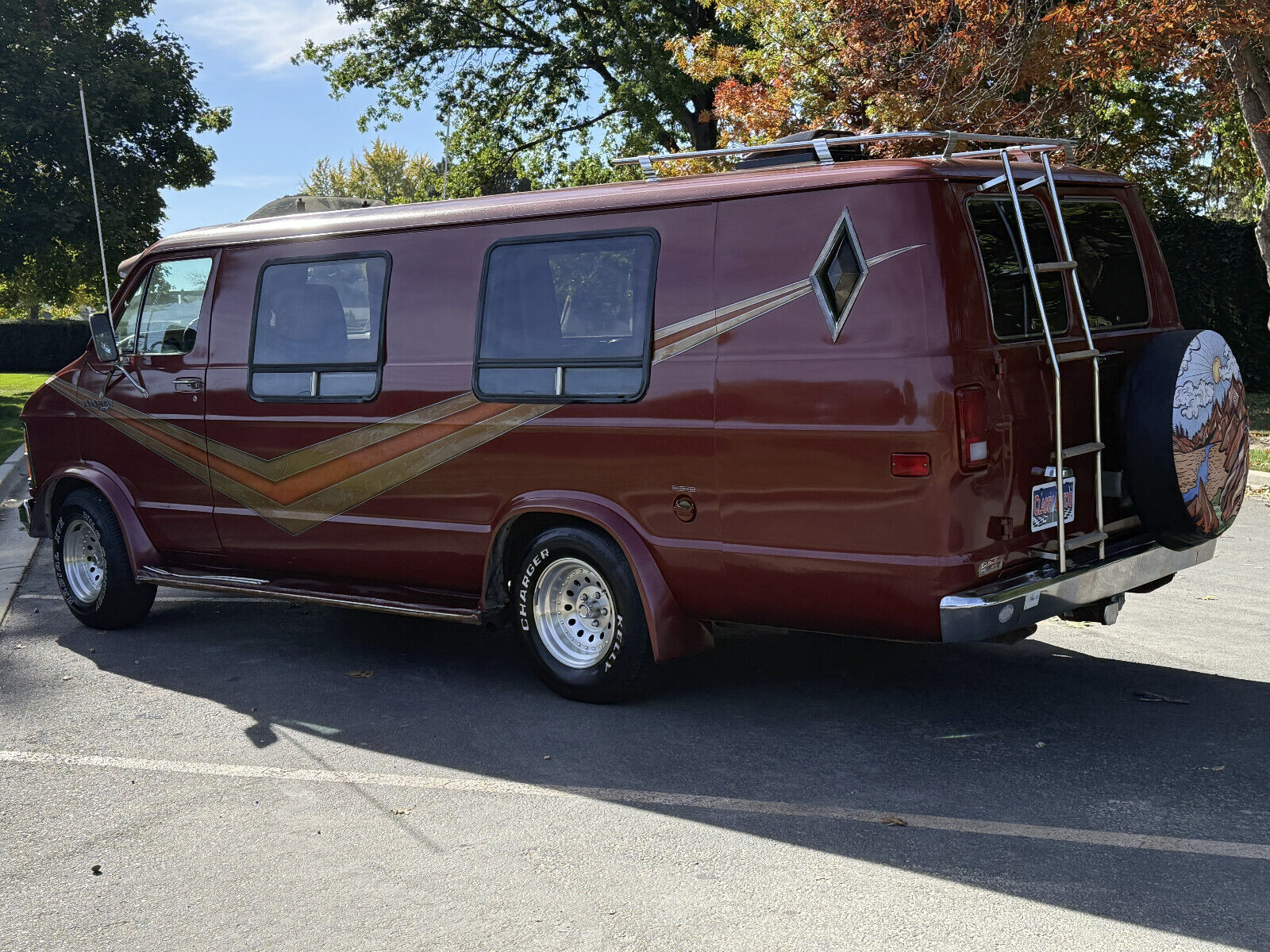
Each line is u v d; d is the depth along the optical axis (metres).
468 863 4.09
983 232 4.89
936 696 5.78
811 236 4.95
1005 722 5.36
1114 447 5.43
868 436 4.77
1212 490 5.31
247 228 7.08
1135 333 5.71
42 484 7.95
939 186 4.74
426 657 6.83
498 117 32.06
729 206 5.21
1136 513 5.60
